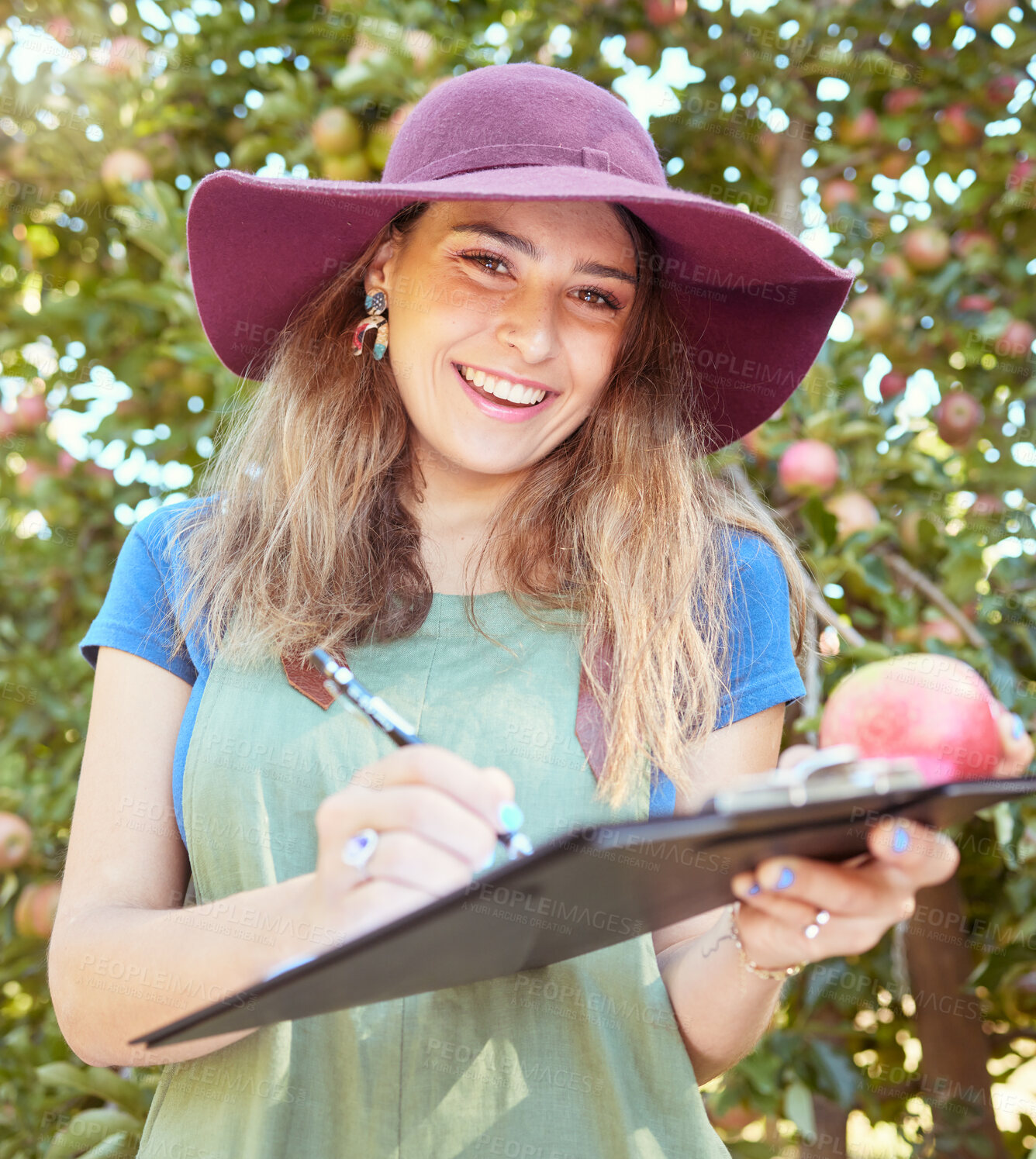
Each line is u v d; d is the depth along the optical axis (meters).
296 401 1.57
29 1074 2.51
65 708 2.83
